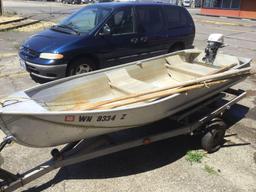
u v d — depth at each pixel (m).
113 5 7.86
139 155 4.71
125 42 7.73
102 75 5.12
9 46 11.80
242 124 5.80
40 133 3.55
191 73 5.82
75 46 6.93
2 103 3.69
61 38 7.14
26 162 4.40
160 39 8.50
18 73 8.31
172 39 8.83
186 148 4.93
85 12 8.12
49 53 6.77
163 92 4.34
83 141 4.27
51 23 19.03
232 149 4.94
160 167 4.43
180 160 4.61
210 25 22.80
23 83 7.51
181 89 4.42
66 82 4.64
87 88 4.89
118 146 4.20
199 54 6.97
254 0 29.77
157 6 8.52
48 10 29.78
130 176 4.21
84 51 7.06
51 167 3.77
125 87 4.98
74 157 3.91
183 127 4.74
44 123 3.47
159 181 4.12
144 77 5.91
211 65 6.42
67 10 30.47
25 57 7.13
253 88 7.80
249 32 18.98
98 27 7.32
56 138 3.73
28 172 3.66
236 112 6.30
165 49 8.76
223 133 4.88
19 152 4.63
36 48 6.97
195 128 4.83
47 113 3.40
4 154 4.55
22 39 13.38
